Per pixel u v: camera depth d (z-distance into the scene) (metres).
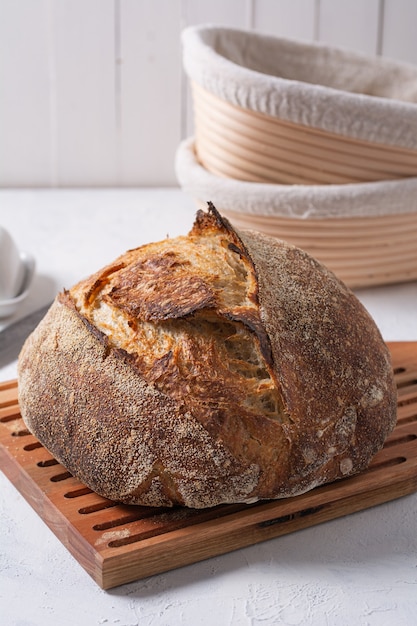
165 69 1.69
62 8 1.63
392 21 1.67
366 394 0.91
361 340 0.93
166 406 0.87
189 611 0.84
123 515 0.88
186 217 1.58
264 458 0.87
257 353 0.89
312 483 0.89
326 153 1.20
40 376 0.92
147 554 0.85
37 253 1.39
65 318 0.93
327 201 1.19
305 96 1.16
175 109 1.72
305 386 0.88
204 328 0.89
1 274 1.22
